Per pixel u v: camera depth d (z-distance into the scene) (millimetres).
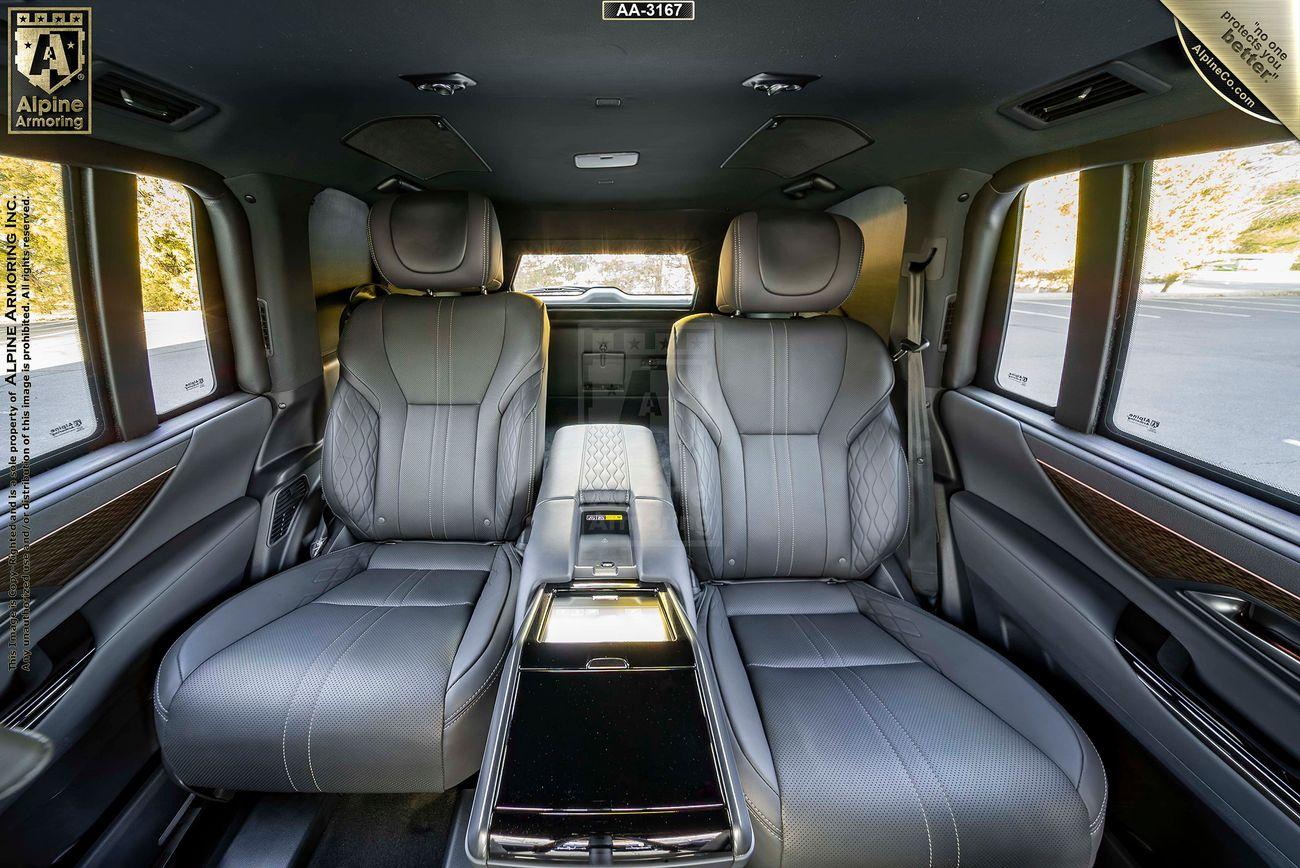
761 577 1683
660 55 1080
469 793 1429
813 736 1059
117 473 1308
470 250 1709
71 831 1150
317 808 1430
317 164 1825
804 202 2756
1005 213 1791
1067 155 1452
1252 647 994
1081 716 1421
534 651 1076
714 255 3219
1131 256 1357
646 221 3074
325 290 2268
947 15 920
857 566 1653
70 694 1153
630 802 795
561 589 1246
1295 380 1034
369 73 1150
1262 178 1055
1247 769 987
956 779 976
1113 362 1425
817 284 1631
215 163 1641
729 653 1281
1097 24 909
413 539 1831
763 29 973
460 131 1603
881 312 2324
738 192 2574
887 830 924
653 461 1785
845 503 1650
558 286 3496
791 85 1233
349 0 859
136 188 1478
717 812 790
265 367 1966
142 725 1363
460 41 1009
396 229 1684
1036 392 1712
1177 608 1134
